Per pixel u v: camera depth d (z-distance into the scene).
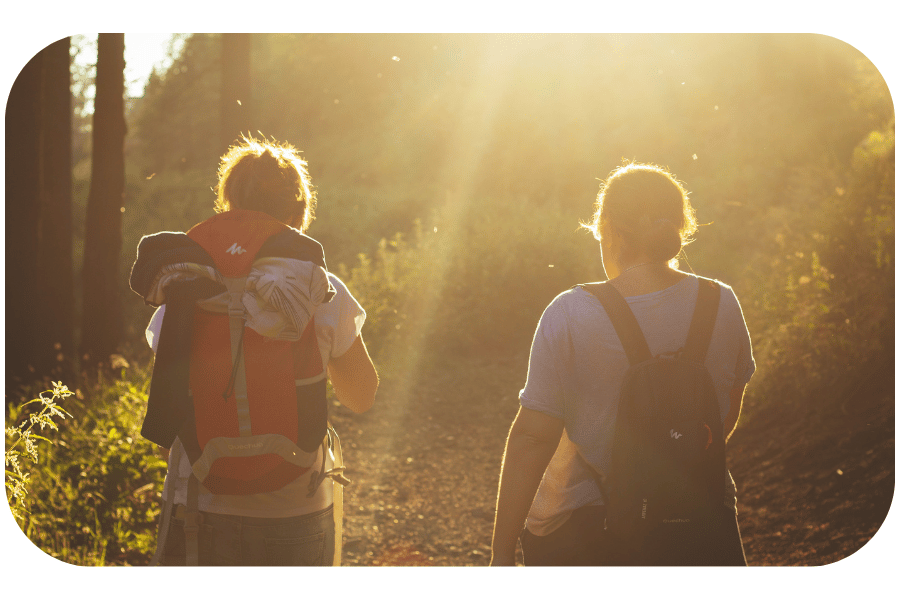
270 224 1.79
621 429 1.61
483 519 4.19
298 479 1.73
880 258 5.14
